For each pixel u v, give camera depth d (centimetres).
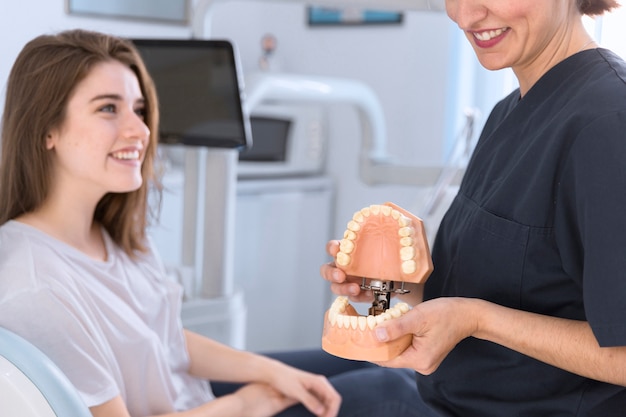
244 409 138
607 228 77
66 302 113
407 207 263
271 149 267
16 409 96
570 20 91
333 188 282
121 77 126
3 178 125
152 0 244
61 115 121
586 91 85
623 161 78
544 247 87
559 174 85
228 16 279
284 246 271
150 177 142
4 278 111
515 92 107
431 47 251
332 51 277
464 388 99
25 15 205
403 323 79
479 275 93
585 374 81
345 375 148
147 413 129
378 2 162
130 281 133
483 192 96
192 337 149
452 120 247
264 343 271
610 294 77
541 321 83
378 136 217
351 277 101
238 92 156
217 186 177
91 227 134
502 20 85
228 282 182
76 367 112
